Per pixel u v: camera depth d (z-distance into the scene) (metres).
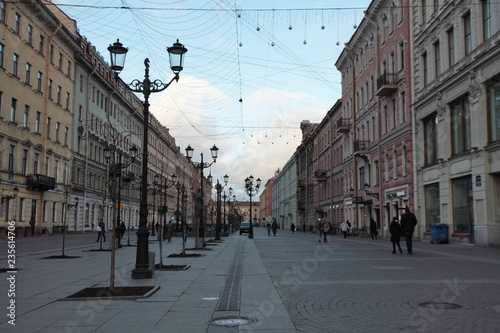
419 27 30.67
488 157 22.36
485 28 22.89
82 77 54.19
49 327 6.36
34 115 42.31
